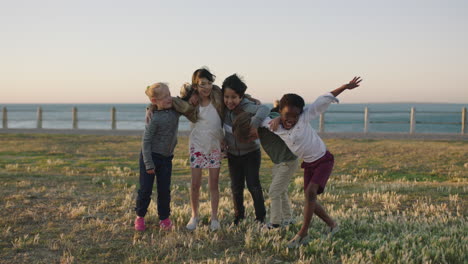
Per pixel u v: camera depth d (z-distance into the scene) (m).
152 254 4.18
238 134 4.70
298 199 7.05
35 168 10.97
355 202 6.84
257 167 5.16
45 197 6.70
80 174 10.12
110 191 7.42
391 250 4.23
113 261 4.02
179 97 4.99
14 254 4.14
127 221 5.34
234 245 4.50
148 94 4.83
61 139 19.56
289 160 4.82
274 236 4.65
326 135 20.44
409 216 5.76
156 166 4.91
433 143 17.00
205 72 4.84
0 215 5.49
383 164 12.52
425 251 4.13
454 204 6.50
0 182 7.93
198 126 5.02
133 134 22.59
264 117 4.60
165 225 5.02
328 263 4.00
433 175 10.88
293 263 3.96
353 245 4.45
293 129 4.32
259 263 3.94
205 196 7.18
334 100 4.28
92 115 126.88
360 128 60.59
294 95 4.23
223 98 4.94
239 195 5.29
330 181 9.29
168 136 4.89
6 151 15.28
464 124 20.89
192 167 5.06
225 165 11.89
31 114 133.12
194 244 4.46
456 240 4.44
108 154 14.80
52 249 4.29
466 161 12.78
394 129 60.06
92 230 4.94
